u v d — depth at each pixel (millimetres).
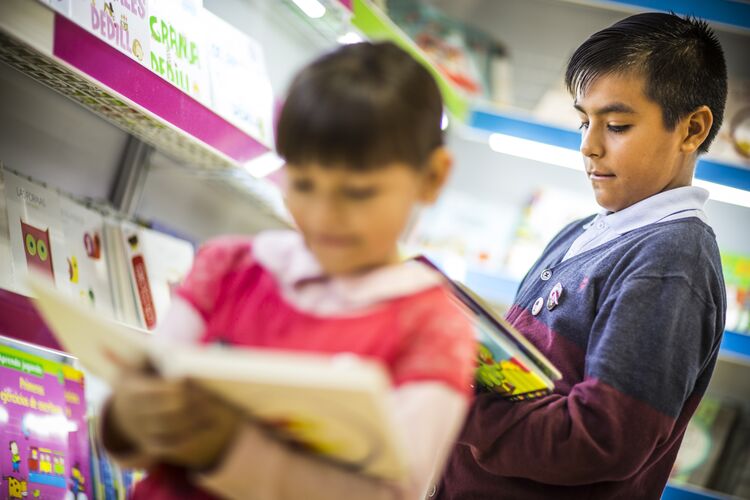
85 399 1974
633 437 1387
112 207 2352
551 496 1488
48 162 2119
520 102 3701
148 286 2176
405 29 3471
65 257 1944
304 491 830
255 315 975
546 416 1406
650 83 1539
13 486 1703
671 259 1474
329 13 2740
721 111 1645
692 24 1634
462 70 3553
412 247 3543
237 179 2633
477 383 1477
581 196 3836
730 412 3568
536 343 1559
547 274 1638
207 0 2645
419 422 867
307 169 881
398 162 888
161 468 958
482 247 3629
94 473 1938
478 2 3611
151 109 1783
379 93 883
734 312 3396
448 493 1591
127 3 1780
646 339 1421
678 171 1615
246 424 834
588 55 1600
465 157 3980
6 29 1424
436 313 938
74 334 865
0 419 1717
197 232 2812
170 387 788
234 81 2188
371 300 934
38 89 2049
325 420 769
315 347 931
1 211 1795
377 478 840
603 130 1589
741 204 3453
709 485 3422
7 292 1610
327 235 905
